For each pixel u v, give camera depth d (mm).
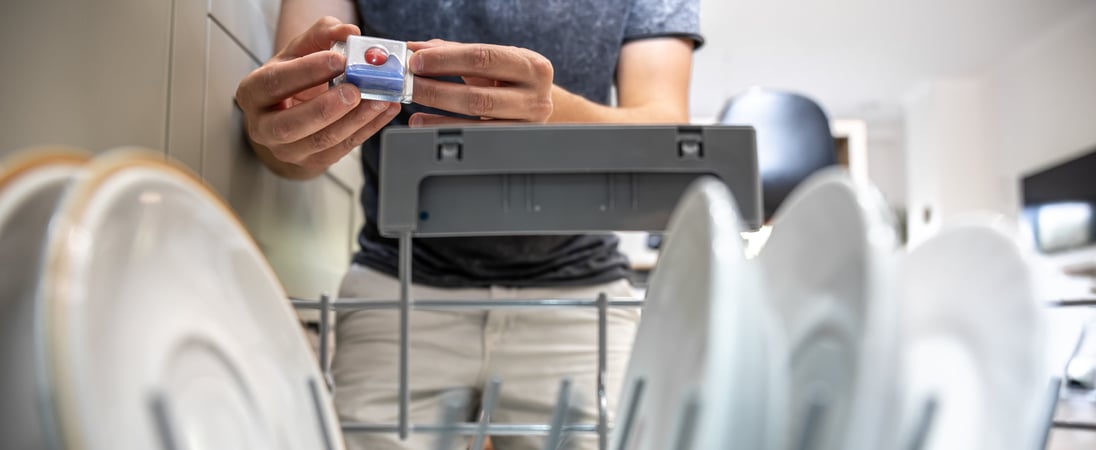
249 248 376
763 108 1720
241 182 777
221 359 347
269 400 384
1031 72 5223
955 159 5820
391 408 708
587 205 473
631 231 472
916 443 320
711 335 224
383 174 472
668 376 320
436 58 512
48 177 278
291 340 409
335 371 744
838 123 3529
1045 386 301
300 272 954
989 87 5734
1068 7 4594
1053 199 4965
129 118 564
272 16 897
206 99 698
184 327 314
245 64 803
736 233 251
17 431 249
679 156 466
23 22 455
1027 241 324
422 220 478
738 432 223
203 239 338
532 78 530
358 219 1254
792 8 4582
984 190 5785
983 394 328
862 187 279
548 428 472
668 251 356
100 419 236
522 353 733
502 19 795
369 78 502
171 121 627
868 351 239
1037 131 5184
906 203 6812
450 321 738
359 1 811
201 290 336
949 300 358
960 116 5844
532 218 475
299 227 956
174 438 276
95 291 245
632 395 375
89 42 517
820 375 277
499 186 478
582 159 466
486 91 528
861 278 254
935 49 5262
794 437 280
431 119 561
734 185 465
